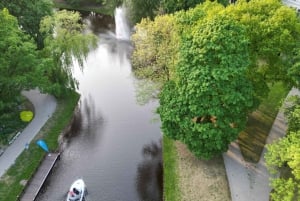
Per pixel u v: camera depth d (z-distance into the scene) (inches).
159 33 1945.1
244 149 1908.2
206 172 1784.0
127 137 2096.5
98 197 1732.3
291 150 1325.0
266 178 1748.3
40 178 1780.3
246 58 1604.3
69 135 2092.8
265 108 2174.0
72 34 2151.8
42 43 2353.6
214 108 1595.7
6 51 1849.2
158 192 1764.3
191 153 1894.7
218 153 1760.6
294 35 1800.0
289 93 2273.6
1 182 1720.0
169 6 2576.3
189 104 1632.6
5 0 2185.0
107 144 2043.6
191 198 1659.7
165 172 1802.4
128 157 1962.4
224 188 1701.5
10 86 1919.3
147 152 1995.6
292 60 1770.4
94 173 1859.0
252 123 2069.4
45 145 1939.0
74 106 2265.0
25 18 2261.3
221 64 1555.1
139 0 2812.5
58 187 1779.0
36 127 2058.3
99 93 2453.2
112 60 2829.7
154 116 2251.5
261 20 1782.7
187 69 1614.2
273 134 1998.0
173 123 1732.3
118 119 2229.3
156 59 1995.6
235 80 1593.3
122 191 1768.0
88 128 2150.6
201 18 1824.6
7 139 1945.1
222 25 1582.2
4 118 2052.2
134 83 2493.8
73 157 1951.3
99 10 3612.2
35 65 1918.1
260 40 1764.3
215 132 1633.9
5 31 1802.4
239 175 1764.3
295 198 1525.6
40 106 2225.6
